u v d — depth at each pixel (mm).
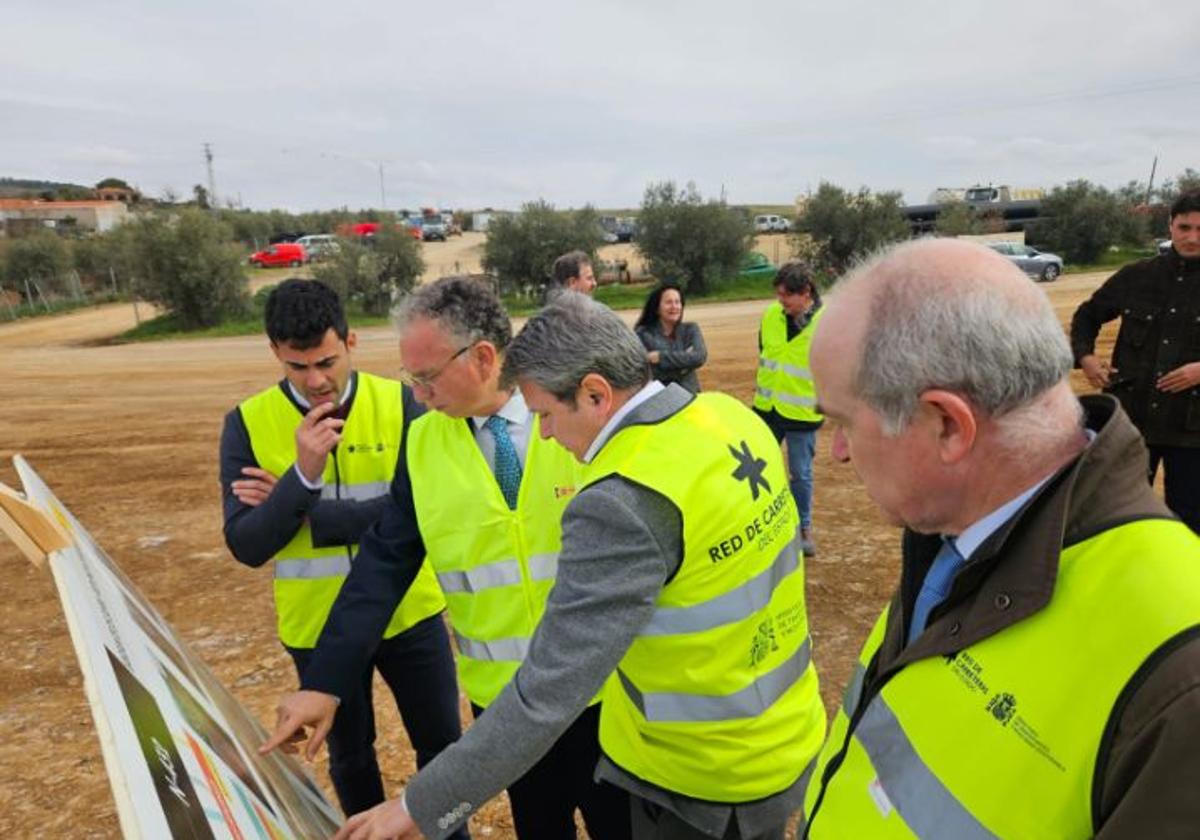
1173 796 693
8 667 4152
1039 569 857
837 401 971
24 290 36656
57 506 1460
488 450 1889
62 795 3051
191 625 4539
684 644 1391
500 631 1887
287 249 42625
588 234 31312
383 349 18656
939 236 984
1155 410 3480
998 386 856
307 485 2039
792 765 1533
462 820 1297
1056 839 826
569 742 1994
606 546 1276
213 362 17922
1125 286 3584
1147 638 765
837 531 5301
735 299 27781
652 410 1452
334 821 1879
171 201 48188
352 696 2328
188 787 845
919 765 961
